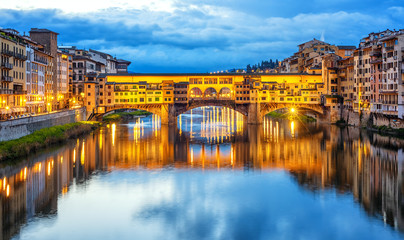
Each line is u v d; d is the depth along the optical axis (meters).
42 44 140.62
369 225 51.22
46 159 81.81
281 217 54.00
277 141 113.44
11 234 48.09
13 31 116.94
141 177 72.69
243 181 70.25
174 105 159.12
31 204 57.28
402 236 48.19
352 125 146.12
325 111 160.25
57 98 150.50
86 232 49.19
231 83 162.62
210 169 79.12
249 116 160.38
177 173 75.75
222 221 52.81
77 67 179.50
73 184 67.19
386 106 118.81
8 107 95.75
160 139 117.69
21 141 82.69
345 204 58.34
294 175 74.00
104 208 56.75
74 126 118.69
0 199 58.47
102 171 76.31
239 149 101.06
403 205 57.81
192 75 162.00
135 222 52.31
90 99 147.25
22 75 109.56
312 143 108.56
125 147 102.38
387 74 117.88
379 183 68.00
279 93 159.88
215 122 174.38
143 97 154.38
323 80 161.75
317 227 50.94
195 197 61.62
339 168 78.56
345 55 192.38
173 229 50.44
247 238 48.22
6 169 72.88
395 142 104.94
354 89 144.75
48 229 49.66
